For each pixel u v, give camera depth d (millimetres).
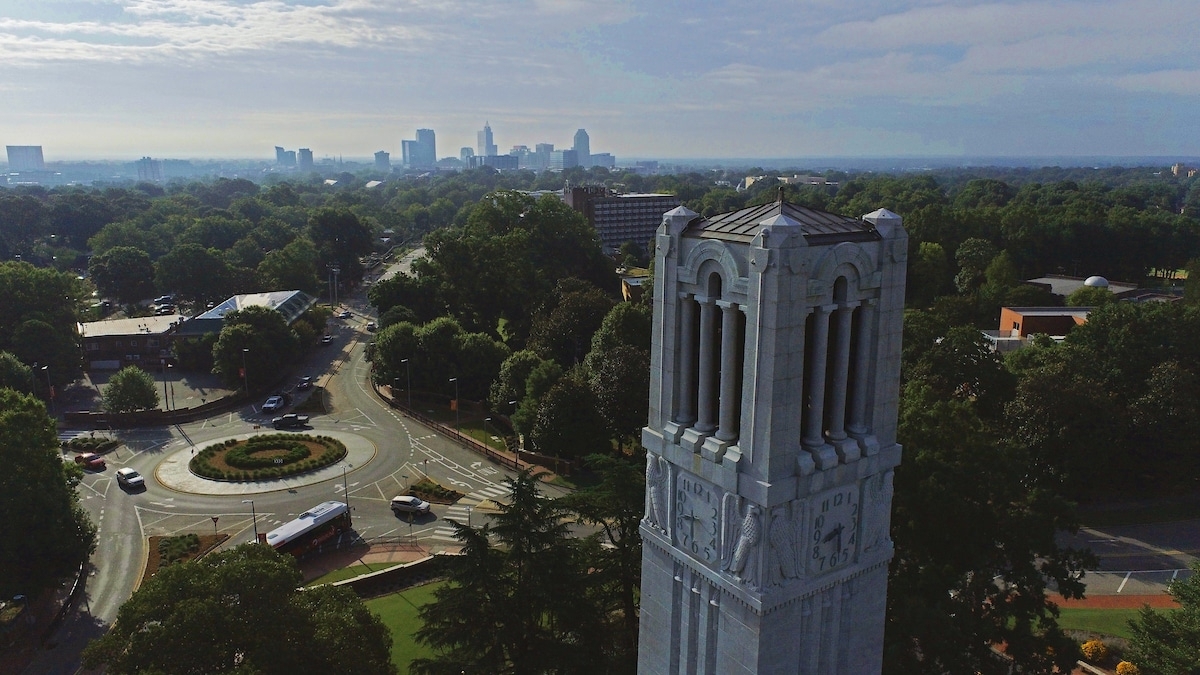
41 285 146875
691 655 34094
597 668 52938
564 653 51781
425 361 139250
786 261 27203
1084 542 85625
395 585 79750
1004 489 56469
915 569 53719
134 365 144250
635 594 66688
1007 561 57281
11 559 69188
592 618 53906
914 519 56312
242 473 107188
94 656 46750
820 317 29453
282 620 47094
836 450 31188
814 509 30797
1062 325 142750
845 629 33594
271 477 107188
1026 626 52719
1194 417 93000
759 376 28547
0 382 123312
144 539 90312
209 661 45500
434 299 169375
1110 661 63219
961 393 100438
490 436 121938
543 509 53594
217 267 198000
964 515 54906
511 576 53031
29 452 73312
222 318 159625
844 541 32312
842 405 31312
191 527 93250
